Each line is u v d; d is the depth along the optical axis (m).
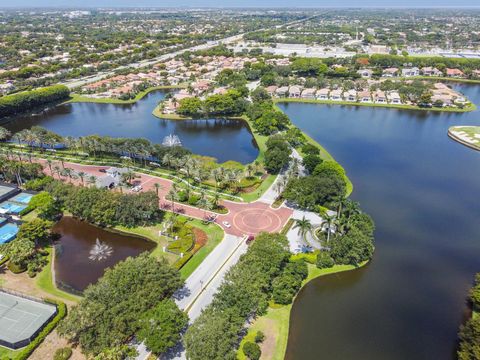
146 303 80.19
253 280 87.62
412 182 160.38
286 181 144.00
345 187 141.50
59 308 85.75
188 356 70.19
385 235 122.62
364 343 83.00
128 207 120.75
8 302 89.25
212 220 126.44
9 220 123.62
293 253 109.06
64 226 124.94
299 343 82.38
